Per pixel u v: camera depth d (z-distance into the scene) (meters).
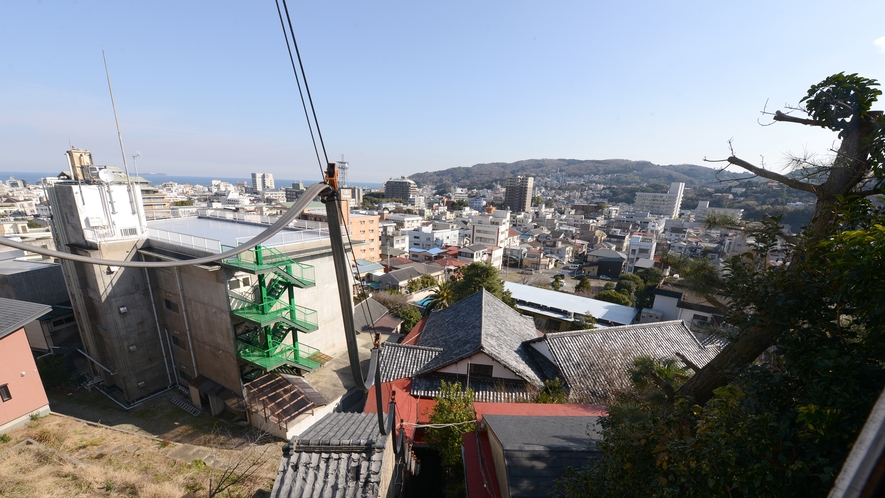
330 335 24.14
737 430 3.63
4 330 14.43
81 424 15.34
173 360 22.25
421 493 10.95
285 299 20.80
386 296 34.97
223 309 18.27
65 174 30.06
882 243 3.19
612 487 4.86
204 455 14.02
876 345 3.47
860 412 3.25
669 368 8.10
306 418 17.56
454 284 34.28
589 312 32.62
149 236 20.95
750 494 3.34
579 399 12.77
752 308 5.05
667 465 4.20
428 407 13.03
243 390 18.23
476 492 7.59
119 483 11.07
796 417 3.73
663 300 29.91
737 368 4.98
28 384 15.31
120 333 19.97
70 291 21.52
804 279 4.44
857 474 1.66
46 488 10.55
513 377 14.16
